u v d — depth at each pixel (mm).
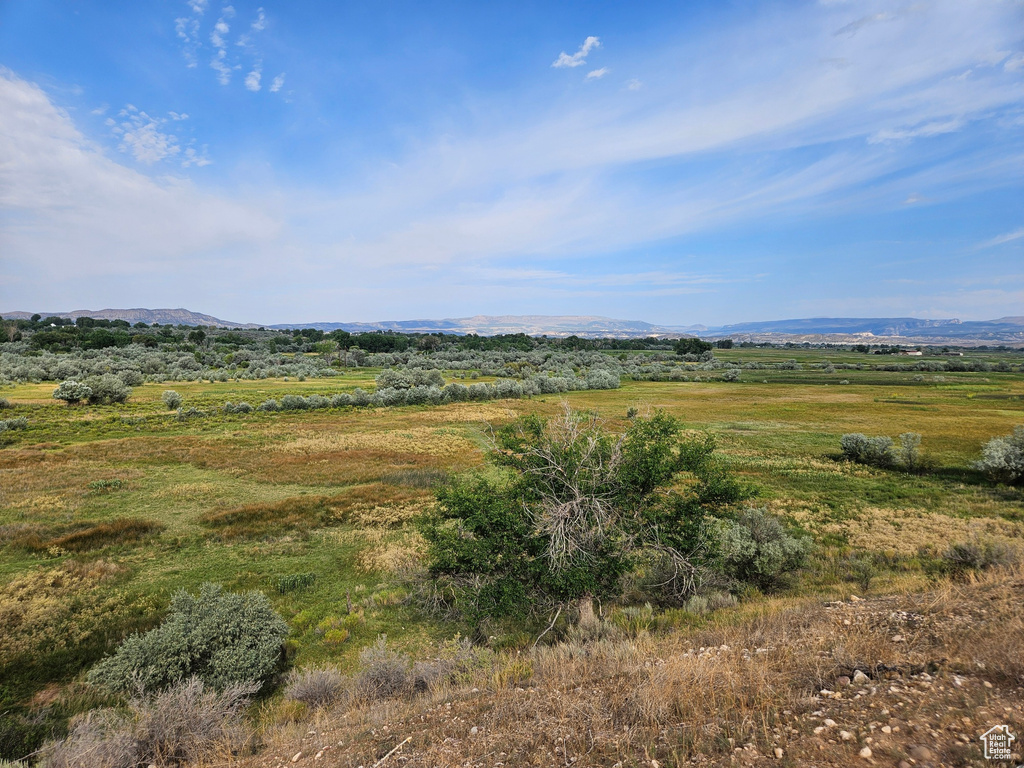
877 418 53281
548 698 6523
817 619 8969
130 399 65375
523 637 12727
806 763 4316
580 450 14375
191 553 19703
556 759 5055
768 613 10758
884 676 5801
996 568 13164
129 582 17031
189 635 11391
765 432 46750
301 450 39000
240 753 7137
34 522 22094
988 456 30016
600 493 13953
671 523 14312
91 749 6961
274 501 26547
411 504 26234
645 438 14930
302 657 12703
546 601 13922
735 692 5777
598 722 5613
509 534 13703
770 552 15359
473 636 13602
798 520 23406
